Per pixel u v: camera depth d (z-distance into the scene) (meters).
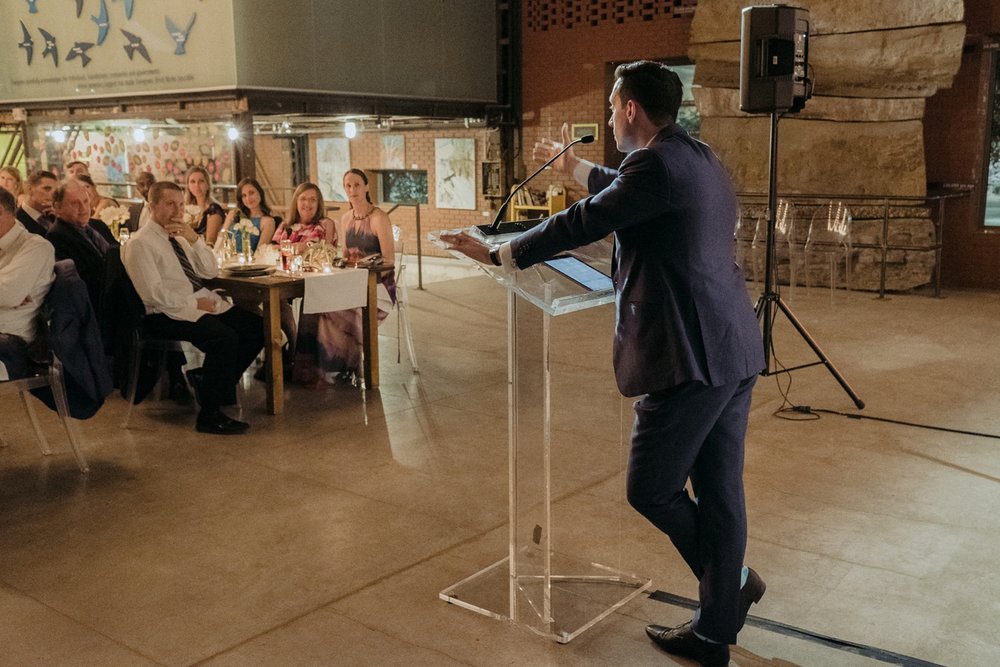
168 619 3.01
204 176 7.74
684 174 2.37
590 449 4.05
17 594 3.19
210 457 4.64
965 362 6.47
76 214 5.51
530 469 3.07
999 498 4.00
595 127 11.68
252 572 3.35
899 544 3.54
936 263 9.40
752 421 5.14
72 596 3.17
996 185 9.66
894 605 3.06
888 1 9.33
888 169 9.64
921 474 4.30
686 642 2.72
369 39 10.29
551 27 11.83
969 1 9.42
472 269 11.78
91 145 10.98
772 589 3.18
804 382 5.96
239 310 5.44
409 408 5.48
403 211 13.48
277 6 9.27
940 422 5.09
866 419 5.16
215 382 5.03
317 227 6.43
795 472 4.34
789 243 9.03
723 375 2.43
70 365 4.30
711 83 10.26
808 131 9.90
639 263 2.46
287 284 5.34
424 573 3.33
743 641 2.84
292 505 3.99
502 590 3.18
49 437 5.00
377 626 2.95
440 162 12.86
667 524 2.62
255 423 5.22
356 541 3.62
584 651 2.79
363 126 12.95
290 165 14.19
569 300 2.68
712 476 2.60
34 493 4.16
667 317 2.41
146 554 3.51
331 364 6.00
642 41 11.12
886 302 8.96
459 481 4.27
